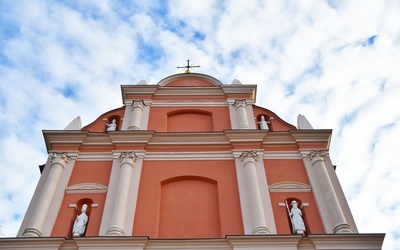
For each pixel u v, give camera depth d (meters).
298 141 19.94
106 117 21.97
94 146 19.84
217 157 19.33
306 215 16.95
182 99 22.88
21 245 15.00
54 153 19.11
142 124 21.23
